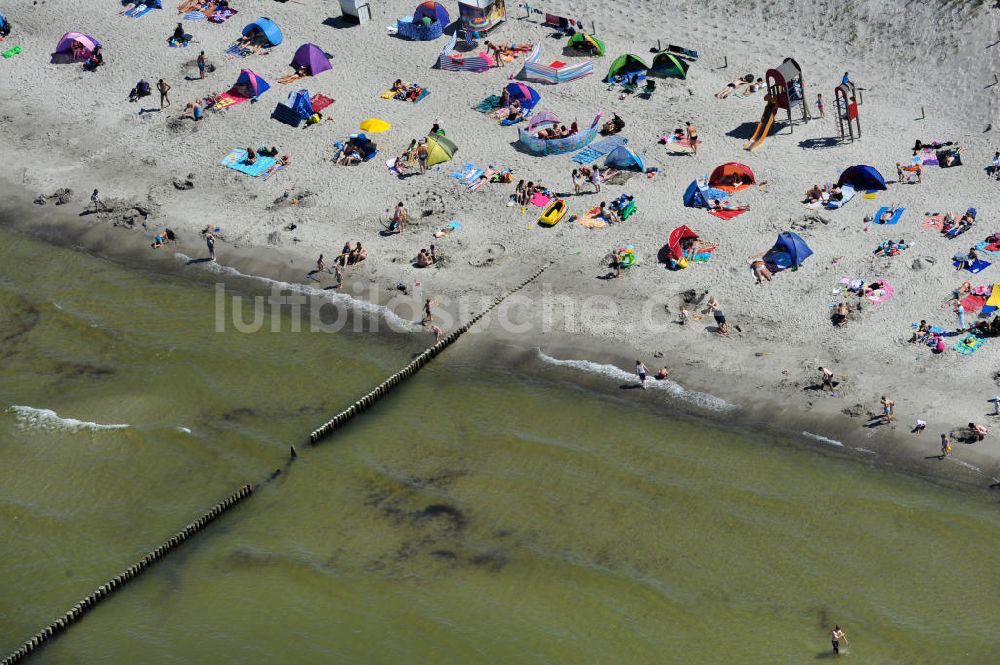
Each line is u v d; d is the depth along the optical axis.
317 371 59.97
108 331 63.69
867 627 45.06
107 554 50.97
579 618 46.59
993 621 44.88
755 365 57.19
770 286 61.12
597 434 54.84
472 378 58.88
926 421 53.06
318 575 49.28
